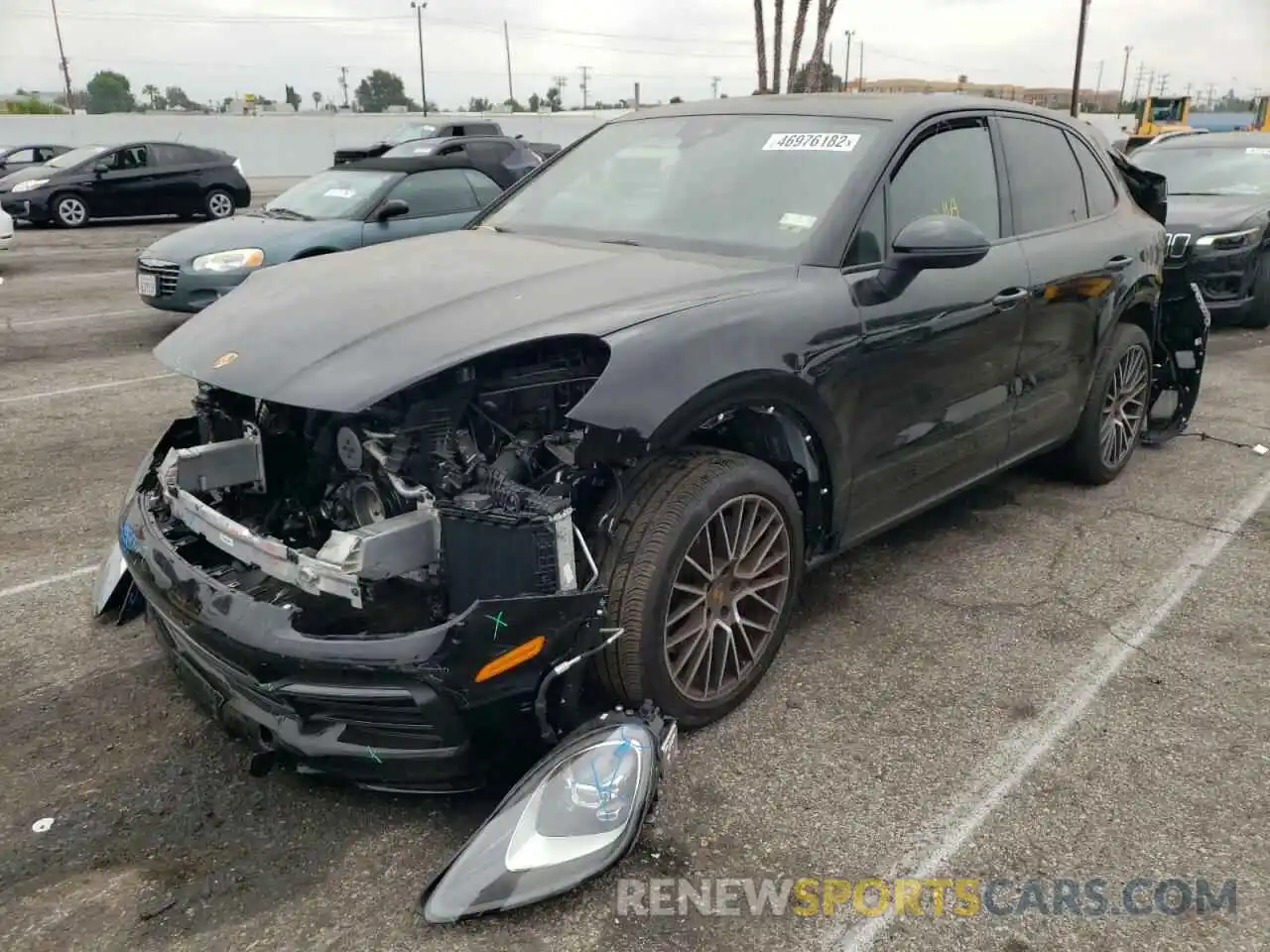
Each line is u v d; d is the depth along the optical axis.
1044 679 3.35
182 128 33.56
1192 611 3.85
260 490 2.96
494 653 2.29
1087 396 4.77
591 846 2.30
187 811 2.65
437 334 2.55
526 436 2.62
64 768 2.82
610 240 3.59
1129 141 17.27
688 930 2.27
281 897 2.35
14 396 6.82
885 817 2.66
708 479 2.76
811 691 3.25
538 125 38.22
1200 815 2.69
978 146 3.92
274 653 2.33
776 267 3.17
